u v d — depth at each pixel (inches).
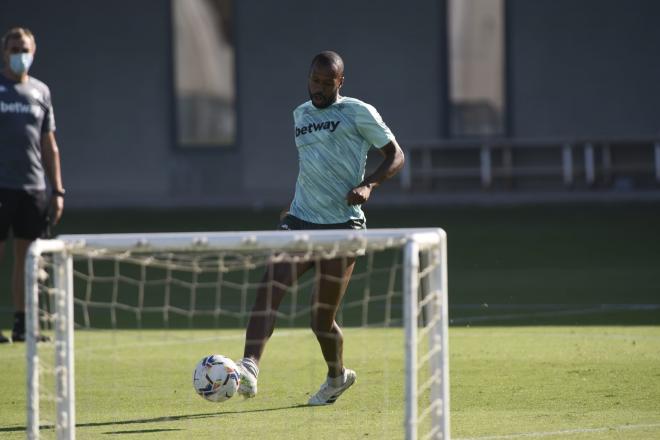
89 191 3666.3
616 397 941.8
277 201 3467.0
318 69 874.8
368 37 3587.6
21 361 1152.2
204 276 1931.6
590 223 2711.6
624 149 3501.5
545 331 1310.3
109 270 2028.8
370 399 944.9
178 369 1101.7
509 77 3543.3
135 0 3624.5
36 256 668.1
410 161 3543.3
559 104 3528.5
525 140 3454.7
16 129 1226.6
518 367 1085.1
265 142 3641.7
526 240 2401.6
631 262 2017.7
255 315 829.2
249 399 956.6
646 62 3484.3
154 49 3639.3
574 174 3494.1
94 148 3663.9
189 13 3639.3
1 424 878.4
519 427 836.0
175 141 3659.0
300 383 1023.0
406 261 645.9
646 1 3474.4
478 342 1239.5
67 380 719.7
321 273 871.1
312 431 832.3
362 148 890.1
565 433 813.9
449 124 3580.2
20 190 1236.5
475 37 3558.1
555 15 3513.8
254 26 3622.0
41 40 3641.7
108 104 3651.6
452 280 1831.9
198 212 3221.0
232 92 3649.1
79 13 3634.4
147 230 2738.7
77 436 826.2
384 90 3592.5
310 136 890.7
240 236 689.6
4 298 1694.1
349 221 898.7
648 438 796.6
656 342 1214.3
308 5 3597.4
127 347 1232.8
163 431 840.9
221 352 1192.2
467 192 3538.4
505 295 1642.5
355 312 1494.8
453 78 3572.8
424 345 1063.0
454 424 849.5
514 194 3420.3
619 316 1417.3
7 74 1235.2
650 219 2763.3
